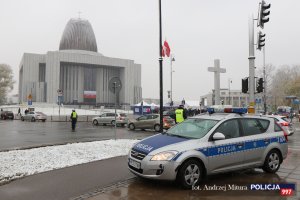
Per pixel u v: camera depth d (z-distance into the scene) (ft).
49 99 323.78
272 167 27.35
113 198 20.53
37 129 86.89
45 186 23.25
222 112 27.73
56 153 35.86
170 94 161.89
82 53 348.18
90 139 58.29
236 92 346.95
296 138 64.64
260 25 47.83
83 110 245.45
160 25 47.39
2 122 134.00
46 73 328.70
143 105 152.76
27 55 331.16
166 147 22.34
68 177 25.82
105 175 26.55
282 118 66.18
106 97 368.07
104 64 354.54
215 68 134.62
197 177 22.70
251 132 26.35
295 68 269.85
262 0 47.01
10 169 28.02
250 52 49.88
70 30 363.76
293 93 233.55
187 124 26.53
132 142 47.06
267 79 224.33
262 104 190.90
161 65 46.98
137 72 385.29
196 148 22.68
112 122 108.99
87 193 21.61
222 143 24.03
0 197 20.67
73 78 350.23
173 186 23.16
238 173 27.40
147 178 22.68
